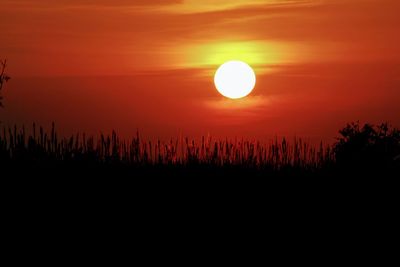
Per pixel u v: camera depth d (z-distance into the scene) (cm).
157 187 6297
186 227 5678
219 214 6044
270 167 7019
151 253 5100
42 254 4931
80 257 4934
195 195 6341
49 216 5569
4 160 6088
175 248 5241
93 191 6050
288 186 6800
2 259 4803
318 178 7031
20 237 5181
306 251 5366
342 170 7212
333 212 6353
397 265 5125
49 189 5941
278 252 5306
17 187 5881
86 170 6219
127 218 5712
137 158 6544
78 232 5359
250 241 5509
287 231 5791
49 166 6138
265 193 6631
